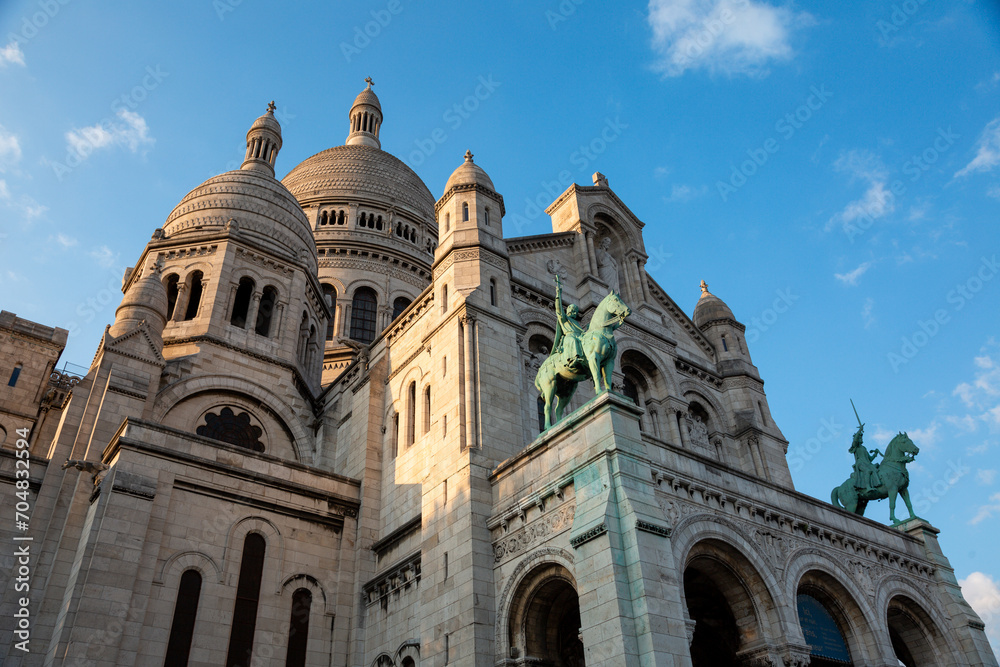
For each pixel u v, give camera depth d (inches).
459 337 1258.0
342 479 1376.7
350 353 2343.8
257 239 1852.9
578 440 984.9
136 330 1454.2
